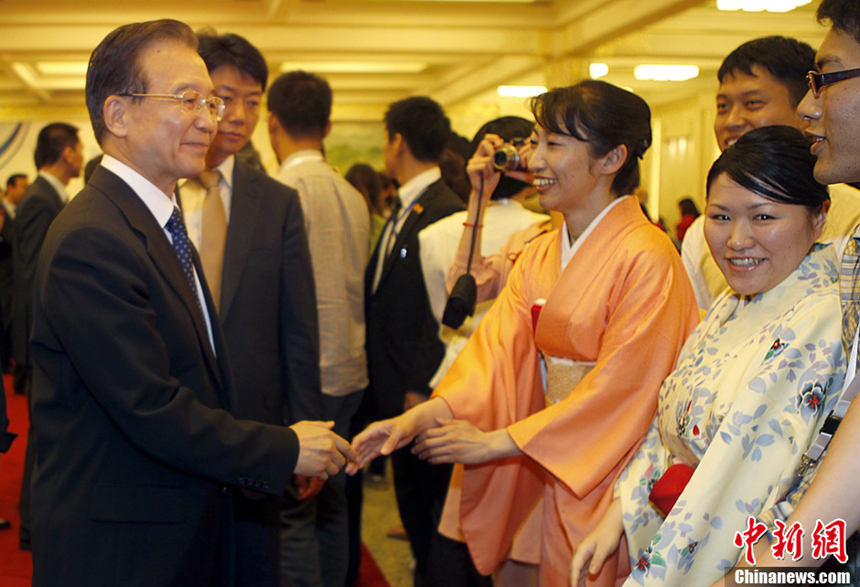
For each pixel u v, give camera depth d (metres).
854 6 0.94
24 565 2.80
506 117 2.06
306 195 2.37
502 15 7.88
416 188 2.58
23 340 2.91
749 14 7.78
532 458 1.44
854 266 1.10
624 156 1.50
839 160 0.99
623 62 9.21
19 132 12.11
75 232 1.22
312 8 7.64
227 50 1.82
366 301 2.61
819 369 1.08
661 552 1.09
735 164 1.17
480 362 1.69
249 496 1.62
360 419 2.64
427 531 2.38
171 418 1.22
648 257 1.47
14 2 7.16
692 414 1.21
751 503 1.08
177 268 1.35
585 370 1.57
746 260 1.18
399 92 12.79
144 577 1.27
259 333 1.82
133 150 1.33
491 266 2.00
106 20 7.31
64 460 1.27
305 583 2.26
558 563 1.56
